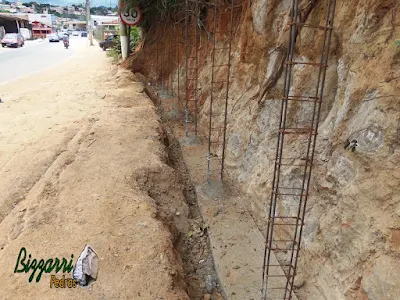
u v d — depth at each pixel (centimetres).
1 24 4206
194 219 472
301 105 392
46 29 6388
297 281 326
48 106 841
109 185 436
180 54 1134
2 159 530
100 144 571
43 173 477
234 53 685
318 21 381
